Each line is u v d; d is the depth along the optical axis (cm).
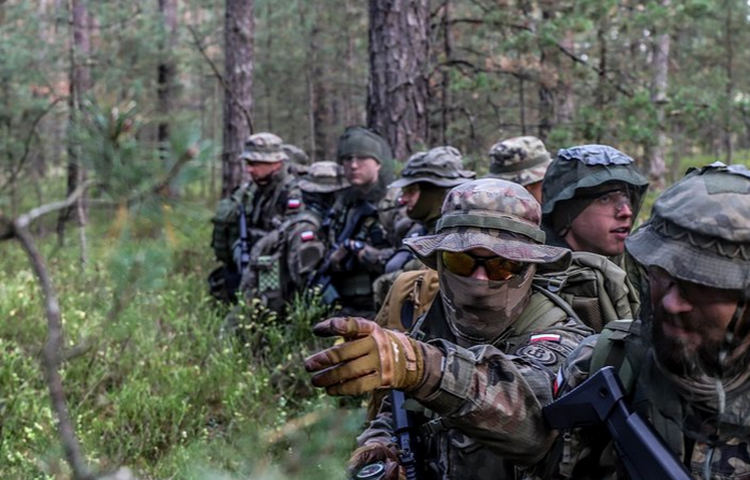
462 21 818
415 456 202
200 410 430
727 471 134
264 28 1566
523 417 151
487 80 781
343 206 514
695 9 764
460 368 147
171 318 546
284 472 125
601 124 738
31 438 349
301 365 473
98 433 379
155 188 118
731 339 125
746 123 821
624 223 254
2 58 880
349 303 510
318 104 1683
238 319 554
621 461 141
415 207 392
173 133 119
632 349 143
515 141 348
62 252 652
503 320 194
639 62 955
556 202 258
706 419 132
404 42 687
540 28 755
